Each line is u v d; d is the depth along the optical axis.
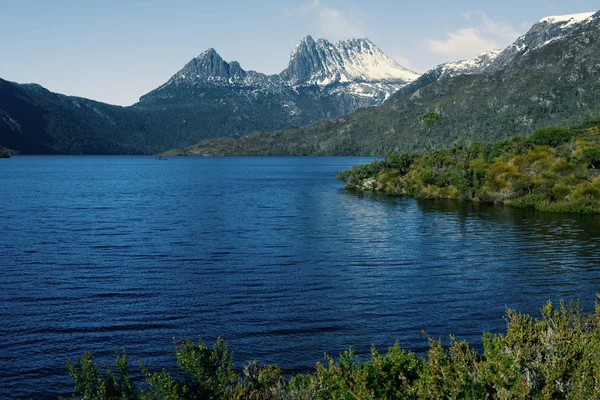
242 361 18.39
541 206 65.56
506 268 33.53
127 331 21.73
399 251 39.97
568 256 37.22
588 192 66.00
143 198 92.06
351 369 11.59
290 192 105.69
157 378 11.32
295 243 44.12
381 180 106.31
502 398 9.49
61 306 25.38
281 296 27.06
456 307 24.89
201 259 37.25
